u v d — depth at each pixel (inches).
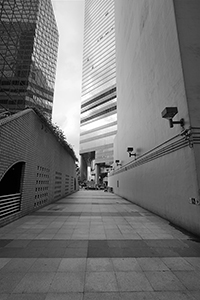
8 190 289.3
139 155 419.8
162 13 277.1
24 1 524.7
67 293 89.7
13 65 443.2
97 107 2415.1
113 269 115.0
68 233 191.2
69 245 156.3
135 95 464.8
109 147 2112.5
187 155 209.3
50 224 229.9
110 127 2146.9
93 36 2802.7
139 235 187.3
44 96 699.4
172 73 244.5
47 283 98.0
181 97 220.2
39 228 210.4
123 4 644.1
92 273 109.6
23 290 91.4
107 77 2327.8
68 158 728.3
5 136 225.1
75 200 528.1
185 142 211.6
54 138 480.7
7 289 92.0
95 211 333.1
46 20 763.4
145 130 373.4
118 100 803.4
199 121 205.0
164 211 269.6
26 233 190.1
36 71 619.8
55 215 290.8
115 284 98.2
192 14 236.5
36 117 341.4
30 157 312.5
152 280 102.5
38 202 358.6
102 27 2613.2
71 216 283.1
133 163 476.7
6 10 428.8
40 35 676.7
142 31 394.0
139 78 422.6
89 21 3006.9
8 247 150.2
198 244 162.1
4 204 230.4
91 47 2802.7
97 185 1987.0
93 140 2375.7
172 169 247.1
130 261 126.8
